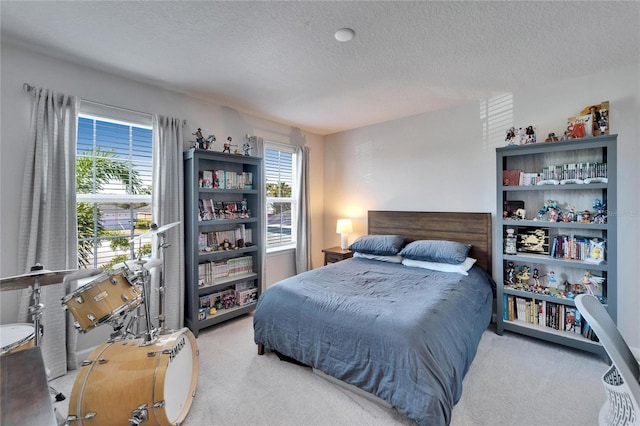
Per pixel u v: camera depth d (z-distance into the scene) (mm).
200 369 2150
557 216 2477
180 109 2871
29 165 1990
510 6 1588
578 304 1191
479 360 2225
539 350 2375
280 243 4035
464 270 2682
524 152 2514
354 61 2221
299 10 1628
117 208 2525
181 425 1604
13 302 1966
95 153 2396
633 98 2246
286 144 3957
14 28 1784
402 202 3686
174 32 1840
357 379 1720
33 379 995
